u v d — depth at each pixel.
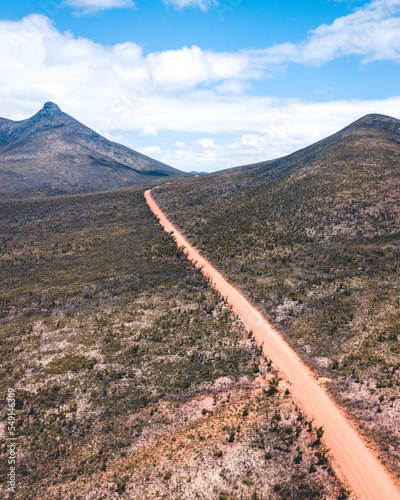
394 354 28.16
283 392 26.36
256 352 32.50
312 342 33.00
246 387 27.53
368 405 23.59
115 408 26.03
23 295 48.75
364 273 44.78
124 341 35.62
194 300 45.12
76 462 21.11
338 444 20.64
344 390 25.69
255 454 20.19
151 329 38.06
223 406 25.52
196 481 18.59
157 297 46.97
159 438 22.84
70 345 35.00
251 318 39.16
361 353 29.47
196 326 38.41
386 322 32.94
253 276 51.28
